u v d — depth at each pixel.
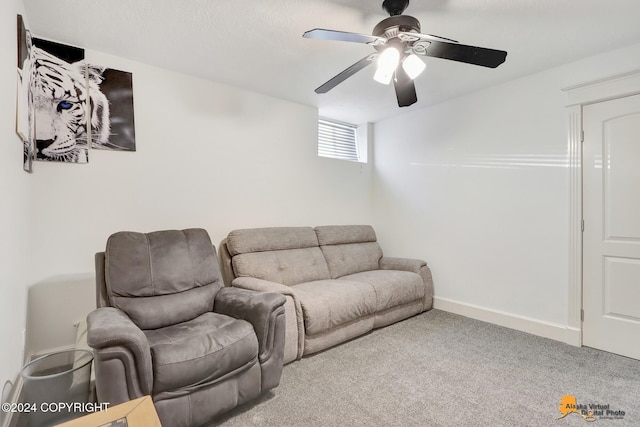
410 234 3.78
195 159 2.76
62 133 2.17
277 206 3.31
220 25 2.01
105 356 1.29
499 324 2.95
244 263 2.65
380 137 4.16
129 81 2.44
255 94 3.14
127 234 1.98
